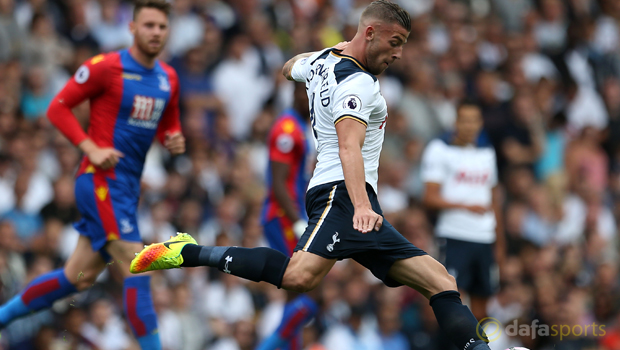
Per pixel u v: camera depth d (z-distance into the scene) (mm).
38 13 38375
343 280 34094
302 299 24250
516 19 53750
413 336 33469
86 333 27656
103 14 41219
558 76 50812
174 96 21438
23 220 31703
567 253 39000
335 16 48656
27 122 34562
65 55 38750
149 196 34500
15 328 27047
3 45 36938
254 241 34969
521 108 44500
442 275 16359
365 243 16078
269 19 46562
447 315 15914
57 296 20969
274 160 24734
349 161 15328
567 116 49125
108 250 20531
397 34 15969
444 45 50219
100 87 20203
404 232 36781
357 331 33000
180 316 30250
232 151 39062
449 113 44906
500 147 43594
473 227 26234
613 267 37062
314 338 32156
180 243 16750
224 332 31047
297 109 25172
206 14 43406
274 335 24297
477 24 51656
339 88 15836
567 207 42562
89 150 19938
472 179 26594
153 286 30344
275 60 44281
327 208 16281
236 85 41344
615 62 52562
